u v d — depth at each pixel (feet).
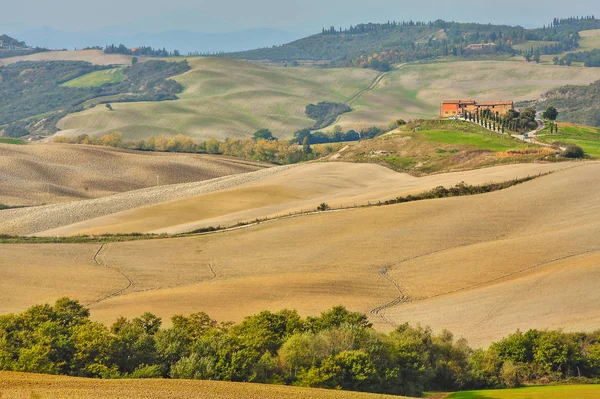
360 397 637.71
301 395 631.56
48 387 624.59
